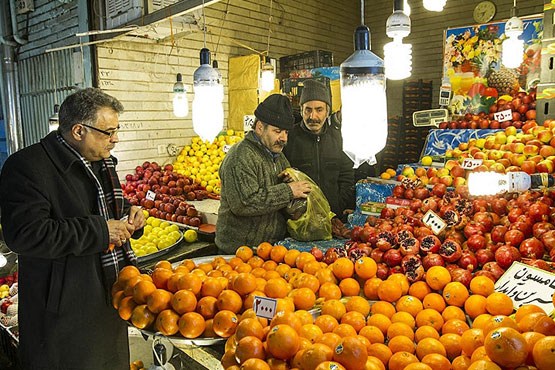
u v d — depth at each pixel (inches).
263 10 248.4
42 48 219.5
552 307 52.6
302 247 87.9
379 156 240.7
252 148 97.7
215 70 97.4
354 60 54.4
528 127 122.3
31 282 71.2
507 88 159.5
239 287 59.6
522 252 64.8
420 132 250.7
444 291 59.1
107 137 72.0
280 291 60.9
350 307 58.4
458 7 283.6
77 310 72.4
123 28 161.2
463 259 65.2
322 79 191.9
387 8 313.9
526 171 96.7
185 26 177.3
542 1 251.0
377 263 69.3
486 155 111.4
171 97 210.2
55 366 72.0
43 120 226.1
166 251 127.4
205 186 194.1
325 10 293.6
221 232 101.5
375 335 51.4
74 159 71.4
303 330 49.9
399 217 82.1
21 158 68.6
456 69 168.9
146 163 200.4
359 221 105.0
